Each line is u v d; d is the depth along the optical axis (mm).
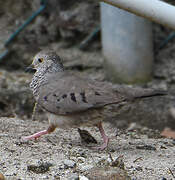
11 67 17219
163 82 16906
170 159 9281
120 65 16406
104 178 7488
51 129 9852
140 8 9016
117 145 10250
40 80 9938
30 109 14836
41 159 8547
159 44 17938
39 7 17766
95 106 8969
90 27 17500
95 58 17406
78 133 11133
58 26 17547
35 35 17656
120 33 16141
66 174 7926
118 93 9055
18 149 9070
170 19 8930
